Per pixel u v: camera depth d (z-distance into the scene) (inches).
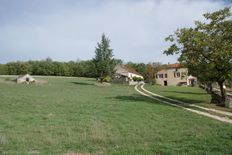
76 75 5329.7
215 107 1204.5
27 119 789.2
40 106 1096.8
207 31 1298.0
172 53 1341.0
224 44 1237.1
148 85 3358.8
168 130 672.4
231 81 1327.5
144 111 997.8
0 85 2410.2
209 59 1279.5
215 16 1279.5
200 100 1531.7
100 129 665.0
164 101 1466.5
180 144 528.7
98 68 3221.0
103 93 1915.6
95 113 930.1
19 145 516.4
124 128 684.1
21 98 1382.9
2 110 975.6
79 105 1145.4
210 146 506.3
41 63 5413.4
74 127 685.3
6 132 619.2
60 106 1106.1
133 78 4392.2
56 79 3831.2
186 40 1300.4
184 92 2175.2
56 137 581.9
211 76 1289.4
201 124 761.6
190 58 1301.7
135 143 551.2
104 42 3225.9
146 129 679.7
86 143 540.7
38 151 486.6
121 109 1042.1
